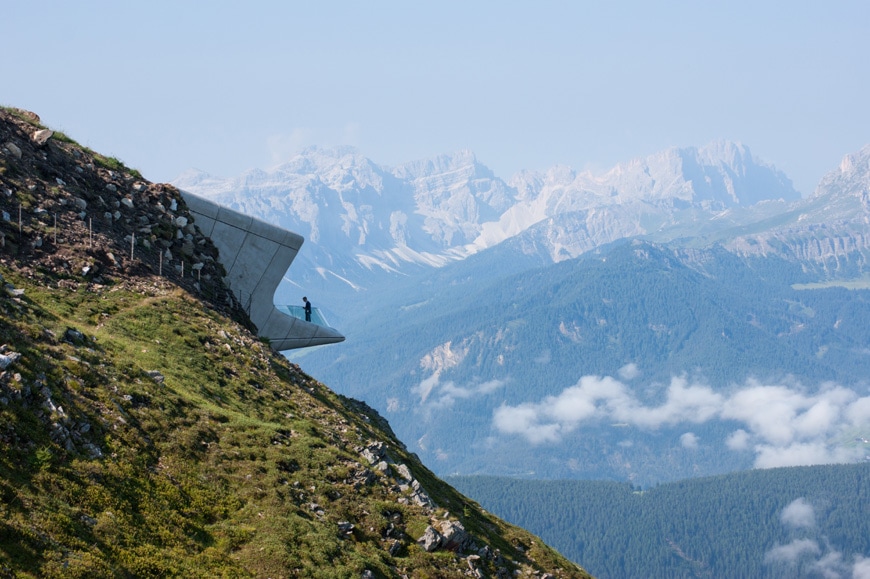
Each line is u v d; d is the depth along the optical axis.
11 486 41.72
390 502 58.62
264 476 54.28
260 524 49.88
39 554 39.19
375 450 65.19
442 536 58.50
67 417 47.47
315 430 63.97
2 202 70.25
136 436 50.69
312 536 50.31
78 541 41.19
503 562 65.31
